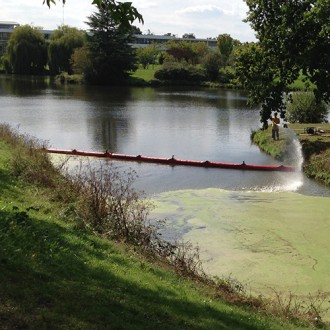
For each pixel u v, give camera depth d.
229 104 56.88
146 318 6.32
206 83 86.88
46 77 93.38
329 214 15.95
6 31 164.00
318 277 11.09
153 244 11.61
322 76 24.62
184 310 7.12
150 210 15.95
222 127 38.19
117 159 24.86
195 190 19.14
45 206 12.02
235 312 7.85
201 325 6.63
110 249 9.45
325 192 19.23
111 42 83.00
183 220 15.05
